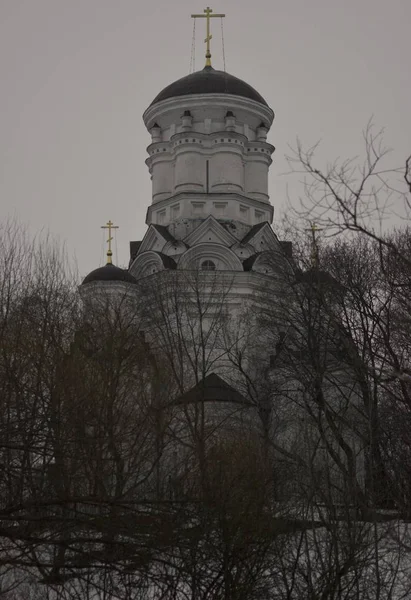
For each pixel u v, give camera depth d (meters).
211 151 80.75
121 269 71.44
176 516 25.00
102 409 34.81
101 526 23.50
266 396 60.28
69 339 47.34
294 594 30.05
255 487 29.59
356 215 19.86
